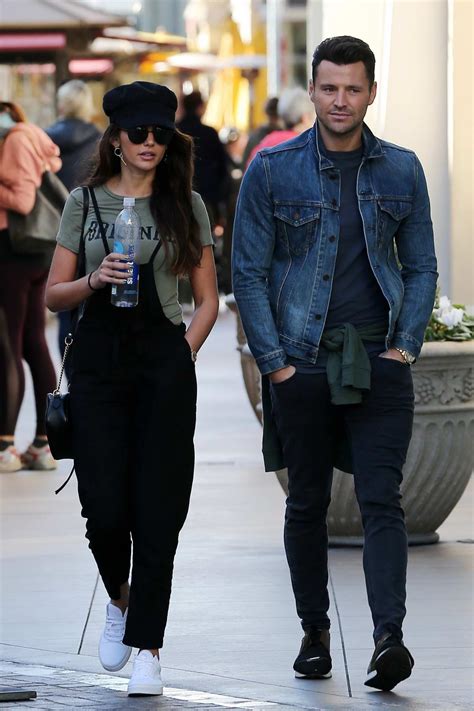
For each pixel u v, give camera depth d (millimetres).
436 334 15281
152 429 10719
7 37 41656
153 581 10742
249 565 15094
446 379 15133
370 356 10930
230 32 76625
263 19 76688
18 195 19938
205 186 38875
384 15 20266
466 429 15352
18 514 17953
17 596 14008
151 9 113438
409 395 11008
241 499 18750
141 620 10734
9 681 11133
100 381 10742
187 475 10859
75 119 23219
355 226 10938
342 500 15320
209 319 11031
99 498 10711
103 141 10844
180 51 53688
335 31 20312
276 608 13406
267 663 11664
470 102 20438
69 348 10938
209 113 74500
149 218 10742
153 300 10695
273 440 11336
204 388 29891
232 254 11180
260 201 11008
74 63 50625
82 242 10859
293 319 10938
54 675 11344
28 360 21000
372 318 10969
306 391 10906
